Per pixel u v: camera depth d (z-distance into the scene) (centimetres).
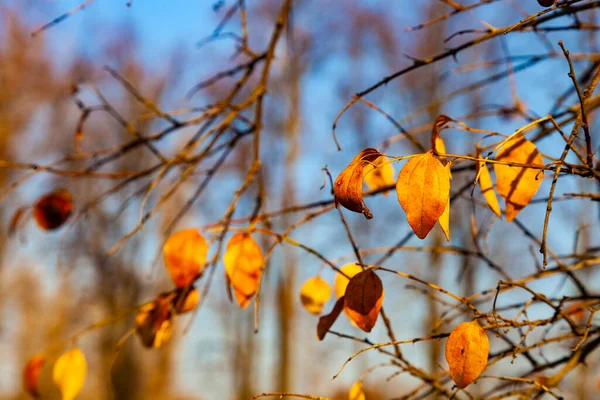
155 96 358
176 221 81
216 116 86
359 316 65
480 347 63
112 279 437
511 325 68
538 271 83
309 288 77
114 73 83
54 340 470
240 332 468
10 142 343
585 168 64
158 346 73
